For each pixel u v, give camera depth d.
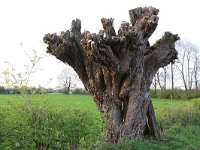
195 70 68.25
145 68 16.70
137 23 16.28
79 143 10.55
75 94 57.44
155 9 17.03
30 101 10.52
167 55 16.97
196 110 26.81
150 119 17.06
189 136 19.38
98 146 13.09
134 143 14.94
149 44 17.53
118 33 15.42
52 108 10.34
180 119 23.89
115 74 15.63
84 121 10.47
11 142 8.94
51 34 15.85
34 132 9.39
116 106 16.03
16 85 11.35
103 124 12.55
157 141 16.86
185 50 68.06
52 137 9.59
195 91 55.66
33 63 14.27
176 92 55.66
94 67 16.17
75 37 15.73
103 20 15.60
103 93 16.11
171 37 16.89
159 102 43.81
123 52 15.55
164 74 65.12
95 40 14.33
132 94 15.97
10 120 9.12
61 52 15.55
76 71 16.67
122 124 15.88
